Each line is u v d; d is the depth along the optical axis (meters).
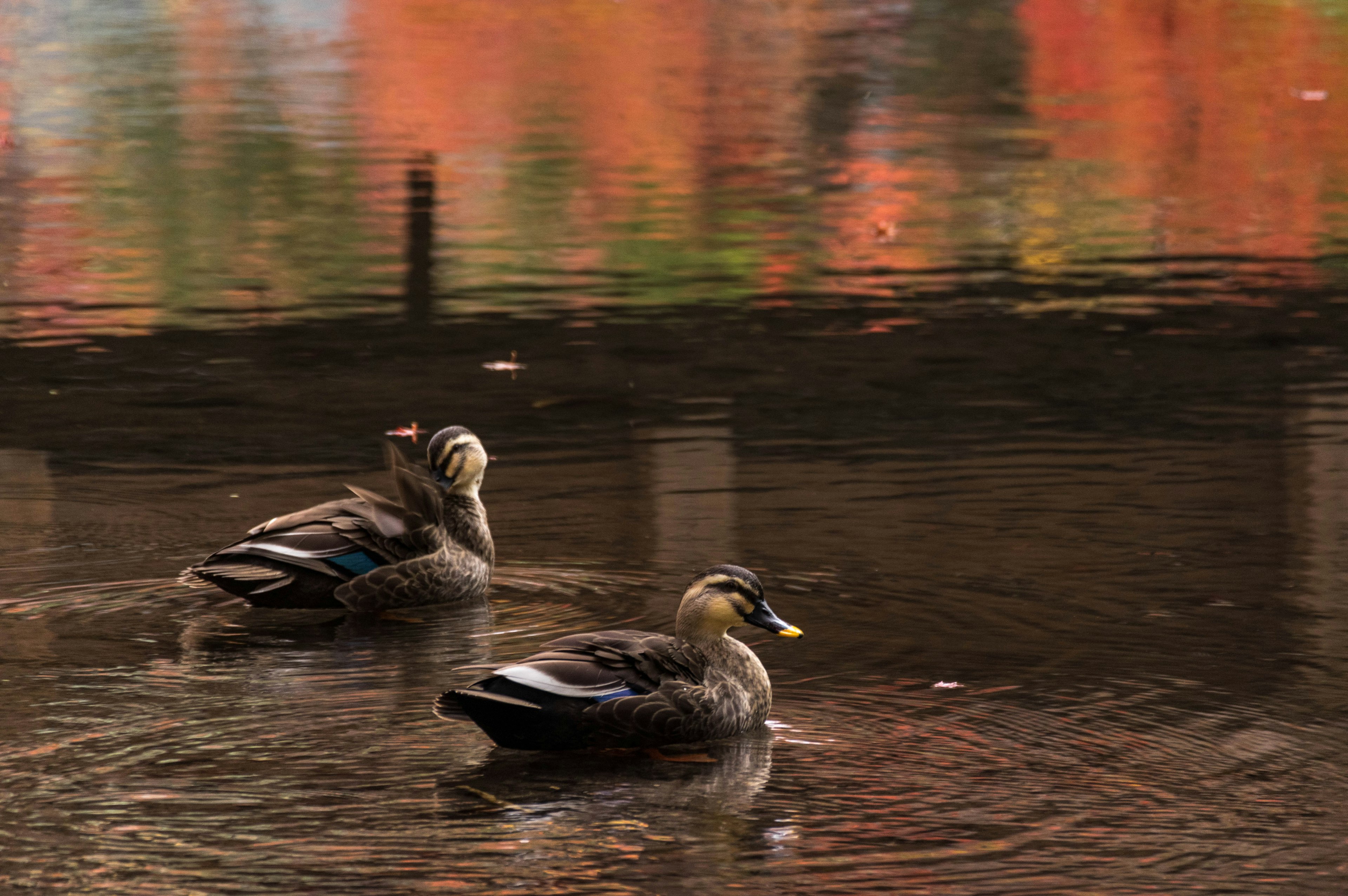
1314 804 7.84
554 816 7.74
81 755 8.52
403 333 21.53
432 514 11.52
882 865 7.20
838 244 27.09
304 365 19.89
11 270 25.31
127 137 36.59
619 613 11.17
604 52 50.09
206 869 7.16
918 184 32.16
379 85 44.09
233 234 27.95
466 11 58.16
